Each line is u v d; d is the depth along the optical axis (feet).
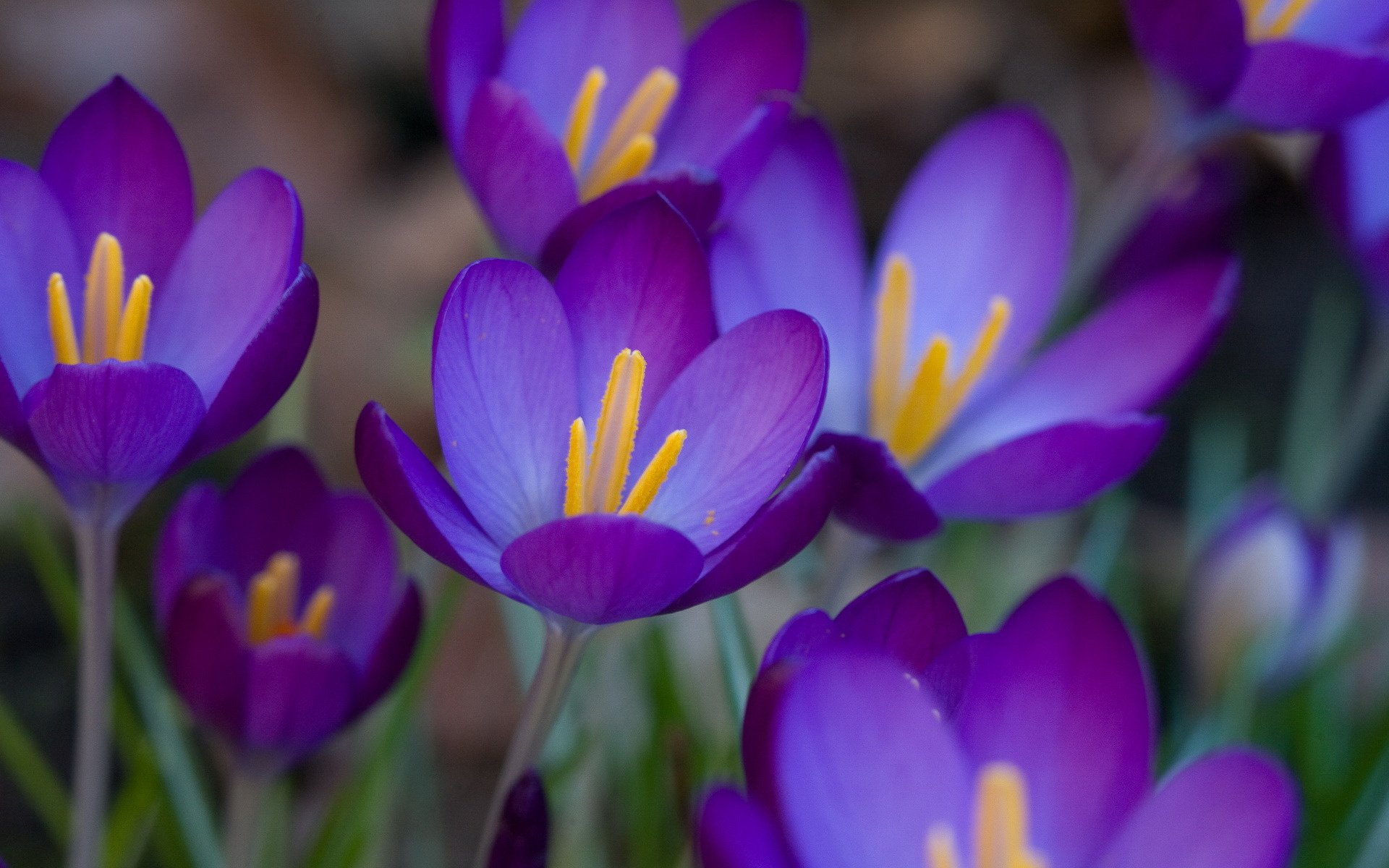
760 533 1.31
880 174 3.38
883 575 1.96
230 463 2.17
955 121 3.51
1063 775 1.30
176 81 2.94
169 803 1.60
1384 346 1.77
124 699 1.69
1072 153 3.46
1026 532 2.11
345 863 1.58
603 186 1.49
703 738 1.72
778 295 1.54
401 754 1.65
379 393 2.64
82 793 1.42
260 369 1.34
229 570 1.49
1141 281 1.83
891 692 1.28
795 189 1.54
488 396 1.37
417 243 2.94
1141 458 1.44
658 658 1.65
